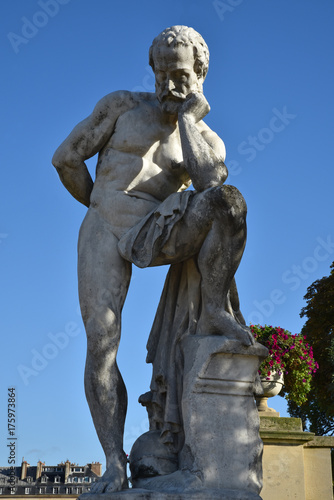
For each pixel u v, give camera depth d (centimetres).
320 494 657
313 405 2098
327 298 2125
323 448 667
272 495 630
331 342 1738
